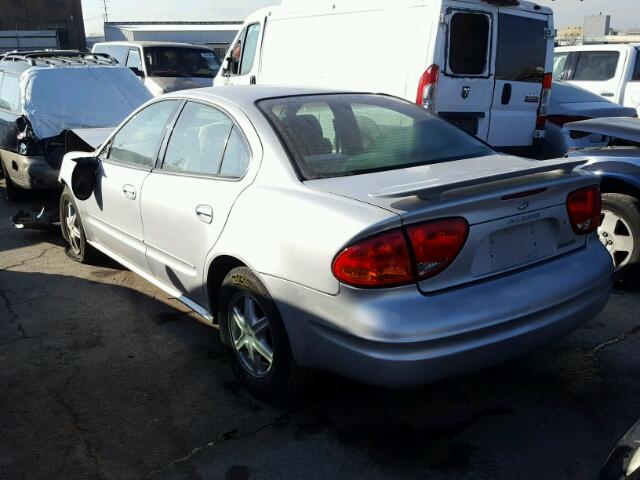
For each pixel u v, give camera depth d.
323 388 3.32
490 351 2.63
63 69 7.69
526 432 2.94
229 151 3.43
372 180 2.96
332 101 3.66
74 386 3.40
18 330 4.10
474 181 2.56
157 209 3.81
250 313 3.19
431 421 3.04
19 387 3.39
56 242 6.10
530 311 2.72
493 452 2.80
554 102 8.30
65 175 5.29
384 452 2.82
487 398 3.22
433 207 2.55
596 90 10.41
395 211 2.54
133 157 4.29
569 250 3.07
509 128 7.20
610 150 4.60
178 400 3.26
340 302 2.59
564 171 3.01
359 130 3.45
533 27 7.08
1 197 8.19
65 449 2.87
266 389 3.13
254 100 3.54
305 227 2.73
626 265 4.43
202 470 2.71
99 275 5.14
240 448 2.86
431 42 6.28
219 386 3.40
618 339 3.82
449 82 6.48
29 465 2.76
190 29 30.53
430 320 2.50
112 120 7.52
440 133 3.63
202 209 3.38
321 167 3.11
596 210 3.14
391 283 2.51
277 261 2.84
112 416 3.12
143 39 30.62
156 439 2.94
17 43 40.91
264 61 8.51
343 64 7.28
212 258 3.31
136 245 4.21
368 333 2.50
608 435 2.91
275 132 3.25
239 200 3.15
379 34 6.80
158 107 4.18
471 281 2.68
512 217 2.77
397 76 6.65
